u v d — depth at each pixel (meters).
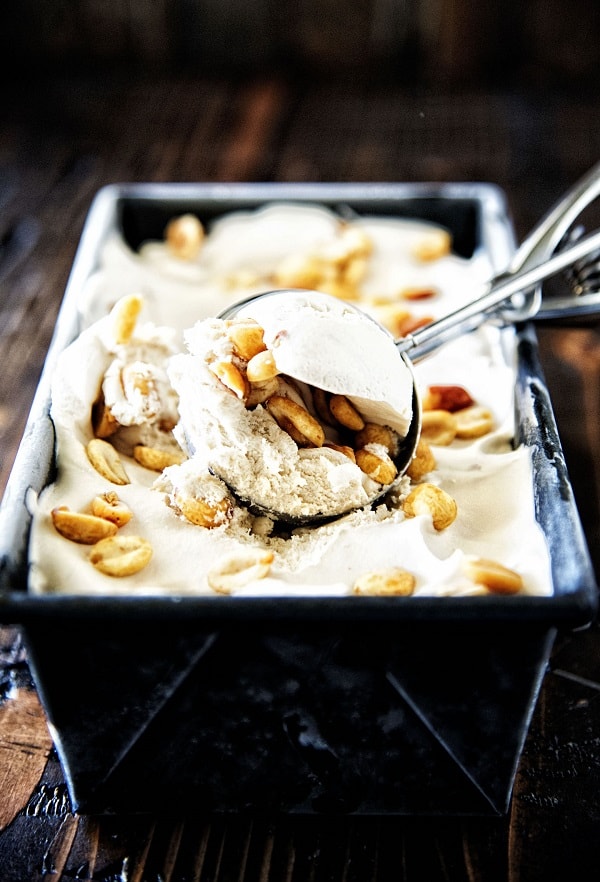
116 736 0.31
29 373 0.49
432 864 0.32
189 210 0.51
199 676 0.30
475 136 0.68
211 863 0.32
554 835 0.33
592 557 0.41
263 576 0.32
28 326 0.51
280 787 0.32
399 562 0.33
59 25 0.74
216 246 0.50
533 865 0.32
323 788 0.32
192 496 0.34
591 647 0.38
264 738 0.32
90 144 0.66
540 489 0.34
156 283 0.47
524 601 0.29
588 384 0.48
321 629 0.29
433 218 0.50
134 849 0.32
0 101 0.71
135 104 0.71
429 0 0.71
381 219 0.51
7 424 0.46
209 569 0.33
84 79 0.74
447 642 0.30
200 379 0.34
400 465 0.36
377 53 0.75
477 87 0.74
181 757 0.32
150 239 0.51
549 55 0.74
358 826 0.33
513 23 0.72
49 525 0.33
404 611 0.29
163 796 0.33
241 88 0.74
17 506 0.32
